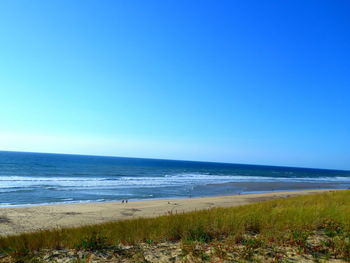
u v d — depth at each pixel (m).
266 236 5.52
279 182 59.03
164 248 5.23
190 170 97.44
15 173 53.03
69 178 46.72
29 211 18.27
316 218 7.33
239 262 4.07
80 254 5.06
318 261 4.08
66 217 16.56
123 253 4.98
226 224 6.66
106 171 71.31
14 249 5.38
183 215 9.46
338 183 67.69
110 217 16.80
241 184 49.72
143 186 39.53
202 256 4.41
